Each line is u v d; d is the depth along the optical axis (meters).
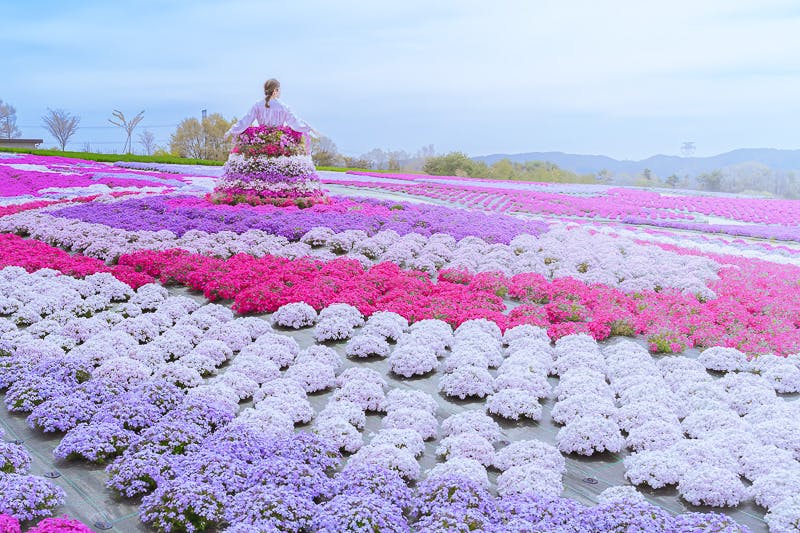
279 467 5.66
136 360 8.25
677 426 7.12
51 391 7.18
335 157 95.38
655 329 10.65
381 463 5.90
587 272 15.21
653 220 26.53
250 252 15.23
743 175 85.56
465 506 5.22
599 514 5.23
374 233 18.23
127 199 22.03
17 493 5.13
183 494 5.20
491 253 16.02
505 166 95.12
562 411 7.48
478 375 8.15
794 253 19.66
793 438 6.66
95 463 6.16
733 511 5.79
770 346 9.95
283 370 8.77
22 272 12.15
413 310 11.11
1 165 33.94
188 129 104.56
